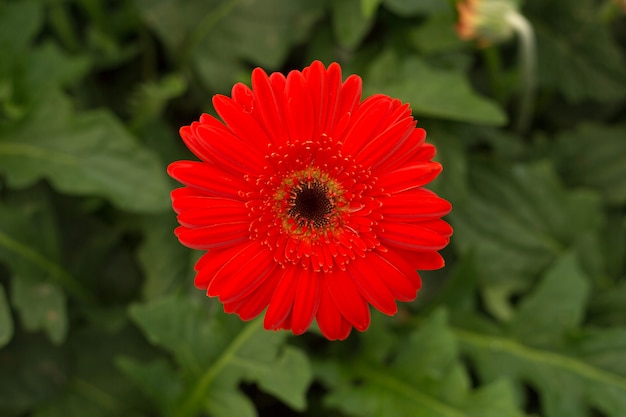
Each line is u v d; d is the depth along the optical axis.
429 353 0.58
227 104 0.43
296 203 0.44
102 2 0.65
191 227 0.43
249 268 0.44
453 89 0.59
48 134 0.59
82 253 0.63
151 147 0.64
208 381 0.56
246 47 0.64
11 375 0.62
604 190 0.68
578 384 0.59
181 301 0.55
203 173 0.43
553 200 0.65
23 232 0.59
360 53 0.64
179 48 0.65
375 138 0.43
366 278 0.44
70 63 0.63
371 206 0.44
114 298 0.64
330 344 0.63
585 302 0.64
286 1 0.63
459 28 0.59
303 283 0.44
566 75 0.69
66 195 0.64
